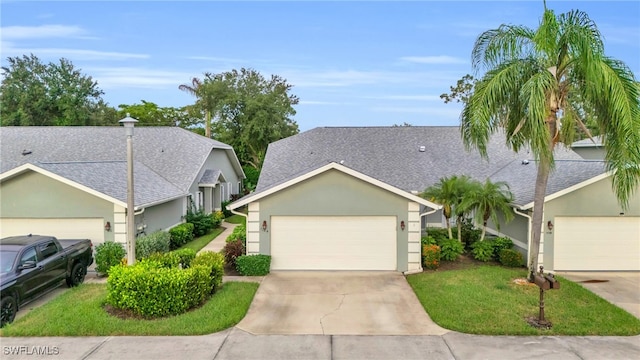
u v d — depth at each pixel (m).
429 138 25.41
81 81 45.72
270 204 14.66
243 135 42.00
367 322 9.80
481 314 10.05
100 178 16.62
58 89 44.28
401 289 12.48
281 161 24.41
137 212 15.39
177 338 8.73
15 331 8.87
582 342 8.62
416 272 14.38
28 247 10.90
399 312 10.48
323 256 14.70
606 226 14.79
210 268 11.52
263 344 8.52
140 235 16.80
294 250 14.72
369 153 24.08
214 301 10.93
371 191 14.58
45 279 11.09
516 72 11.47
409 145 24.78
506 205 15.05
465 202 15.18
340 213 14.59
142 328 9.06
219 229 25.33
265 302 11.25
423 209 16.91
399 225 14.54
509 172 20.16
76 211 14.91
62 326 9.07
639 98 10.61
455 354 8.07
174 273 10.26
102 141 27.25
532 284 12.48
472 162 22.59
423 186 20.25
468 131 12.68
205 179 26.45
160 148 26.86
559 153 22.06
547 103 11.34
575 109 12.02
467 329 9.22
